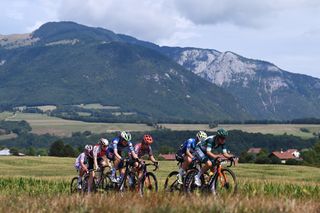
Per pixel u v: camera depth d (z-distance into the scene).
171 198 13.52
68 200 13.40
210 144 17.02
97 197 14.05
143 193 16.97
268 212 10.92
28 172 68.19
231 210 11.06
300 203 12.41
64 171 70.56
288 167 80.06
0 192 23.39
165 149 183.50
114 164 20.16
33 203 13.73
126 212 11.27
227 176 16.81
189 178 17.70
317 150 147.88
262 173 68.88
